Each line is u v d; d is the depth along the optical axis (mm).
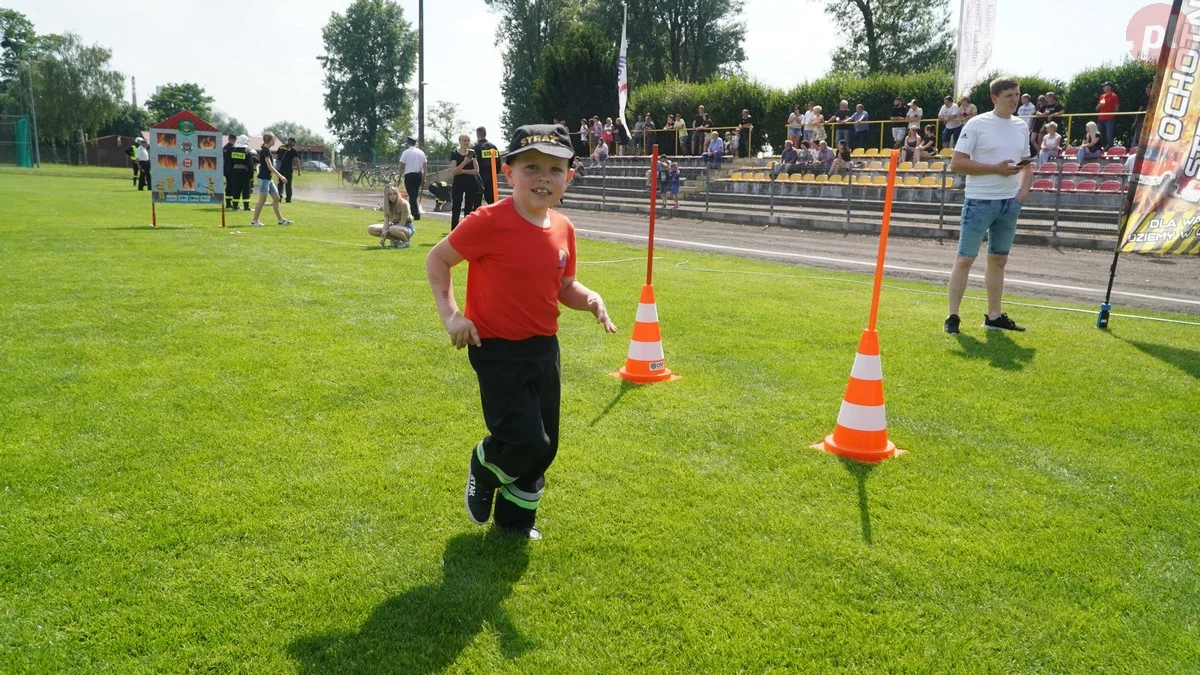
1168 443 4059
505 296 2781
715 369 5406
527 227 2793
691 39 57719
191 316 6793
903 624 2502
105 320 6594
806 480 3590
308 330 6328
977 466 3770
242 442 3938
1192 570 2850
